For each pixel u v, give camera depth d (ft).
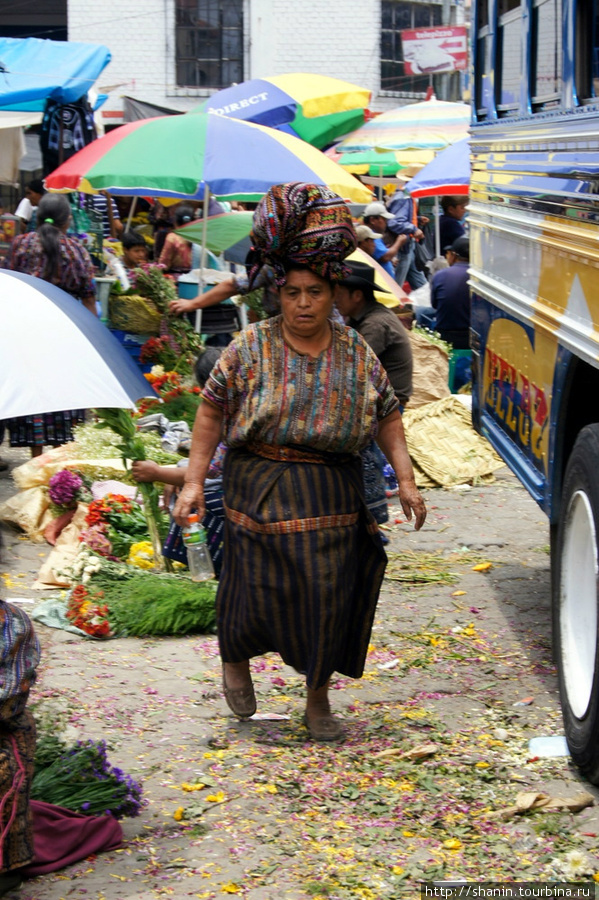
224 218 43.42
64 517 27.48
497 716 18.19
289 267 15.46
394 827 14.44
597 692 14.73
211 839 14.12
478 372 26.48
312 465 16.01
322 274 15.35
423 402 40.29
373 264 31.83
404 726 17.72
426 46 72.13
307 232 15.17
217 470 22.56
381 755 16.51
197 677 19.74
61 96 47.52
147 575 23.58
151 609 21.98
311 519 15.88
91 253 47.60
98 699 18.56
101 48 50.31
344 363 15.90
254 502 16.01
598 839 14.14
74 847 13.62
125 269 43.27
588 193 15.98
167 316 39.73
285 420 15.75
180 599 22.12
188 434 29.96
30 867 13.17
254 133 36.86
